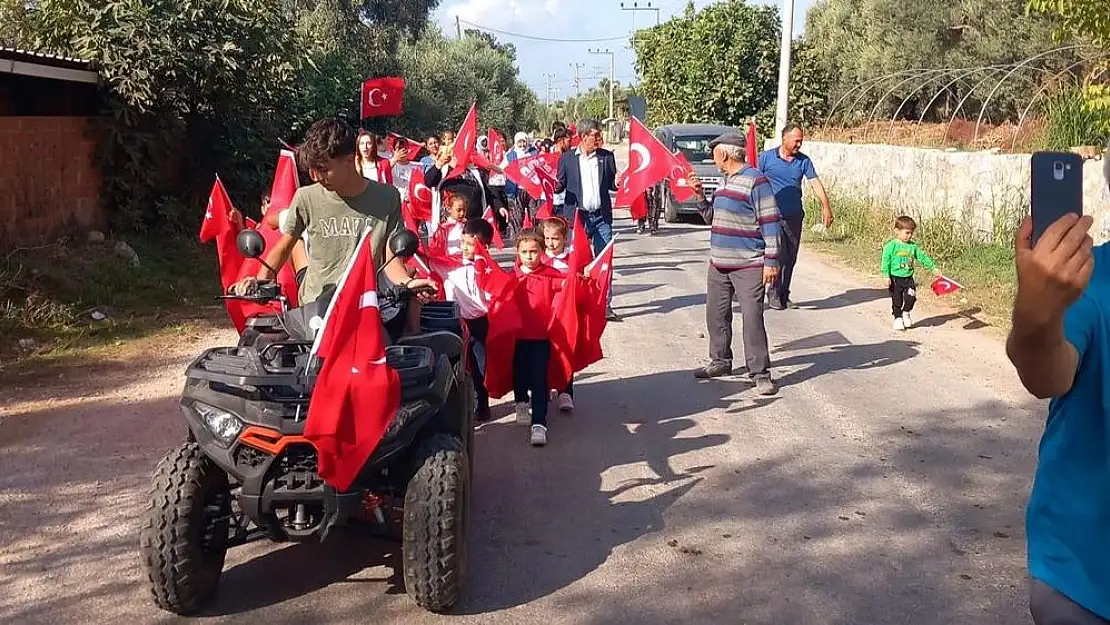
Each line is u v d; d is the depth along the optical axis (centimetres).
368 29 3738
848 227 1931
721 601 473
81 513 572
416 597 450
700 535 549
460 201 854
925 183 1747
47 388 823
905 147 1867
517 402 732
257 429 427
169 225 1425
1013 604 469
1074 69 2103
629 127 981
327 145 492
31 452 671
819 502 595
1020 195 1433
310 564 516
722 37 3309
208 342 999
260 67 1483
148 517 439
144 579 493
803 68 3219
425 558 443
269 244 734
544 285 708
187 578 442
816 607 467
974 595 478
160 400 794
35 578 494
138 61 1310
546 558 521
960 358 951
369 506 466
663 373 898
